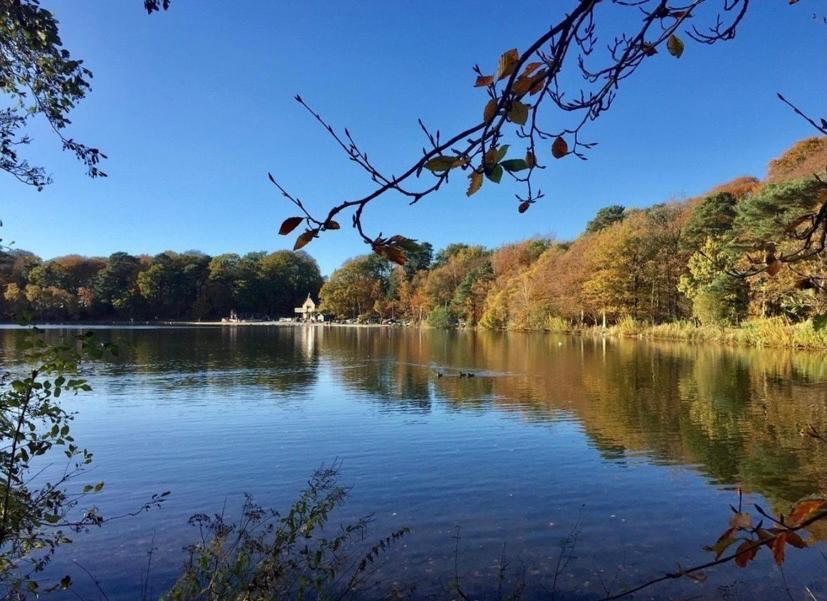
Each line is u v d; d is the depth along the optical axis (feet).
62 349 11.19
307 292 365.20
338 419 42.83
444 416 43.78
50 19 13.17
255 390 58.70
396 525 21.63
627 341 130.62
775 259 5.09
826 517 4.29
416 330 231.71
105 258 321.52
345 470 29.27
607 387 57.62
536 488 26.14
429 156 3.98
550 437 36.29
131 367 81.76
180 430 39.14
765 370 67.87
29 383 11.06
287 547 14.05
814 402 46.96
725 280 110.11
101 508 23.80
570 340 140.67
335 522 21.93
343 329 246.27
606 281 152.97
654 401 48.88
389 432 38.24
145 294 291.17
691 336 126.72
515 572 17.75
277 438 36.65
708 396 50.80
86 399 52.70
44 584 16.96
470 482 27.07
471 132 4.00
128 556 18.93
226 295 315.37
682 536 20.48
